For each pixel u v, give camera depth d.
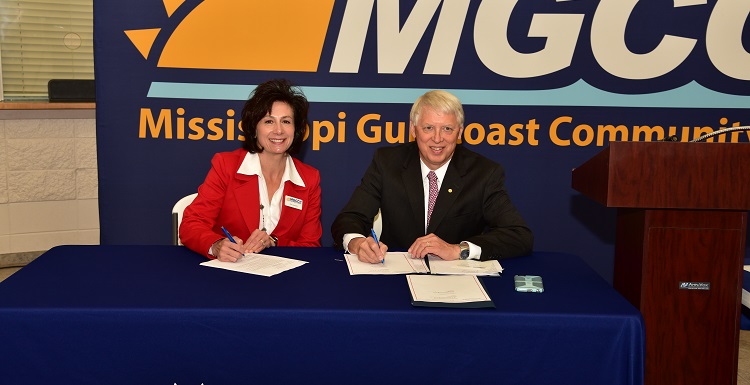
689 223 1.94
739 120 3.31
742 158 1.83
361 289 1.80
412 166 2.50
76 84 4.53
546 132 3.32
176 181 3.31
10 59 4.96
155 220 3.33
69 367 1.62
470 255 2.11
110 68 3.22
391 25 3.25
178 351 1.62
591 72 3.29
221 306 1.63
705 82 3.29
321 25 3.25
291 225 2.53
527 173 3.35
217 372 1.64
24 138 4.36
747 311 2.07
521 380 1.64
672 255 1.95
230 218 2.49
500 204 2.40
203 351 1.62
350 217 2.41
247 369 1.64
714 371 1.97
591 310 1.65
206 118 3.28
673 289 1.96
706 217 1.93
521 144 3.33
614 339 1.62
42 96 5.08
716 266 1.94
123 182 3.29
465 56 3.27
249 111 2.45
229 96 3.27
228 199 2.48
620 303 1.72
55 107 4.30
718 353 1.97
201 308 1.62
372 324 1.62
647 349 1.98
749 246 3.31
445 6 3.24
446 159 2.45
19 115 4.32
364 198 2.49
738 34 3.25
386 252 2.21
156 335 1.61
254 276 1.91
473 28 3.26
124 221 3.32
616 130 3.32
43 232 4.51
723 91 3.29
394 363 1.63
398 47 3.27
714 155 1.83
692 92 3.29
